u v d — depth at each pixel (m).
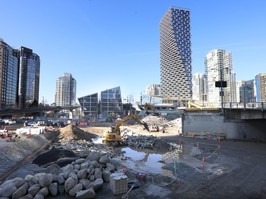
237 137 40.81
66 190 12.38
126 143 35.28
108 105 136.75
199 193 12.93
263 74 115.69
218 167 19.22
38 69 199.75
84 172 13.45
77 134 40.50
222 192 13.08
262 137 41.69
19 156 21.91
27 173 16.80
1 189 11.11
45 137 34.94
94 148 30.47
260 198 12.15
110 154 25.77
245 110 39.25
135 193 12.80
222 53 119.12
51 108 127.88
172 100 165.50
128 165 20.59
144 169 19.03
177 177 16.16
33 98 189.38
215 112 43.88
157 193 12.88
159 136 46.25
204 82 173.25
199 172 17.58
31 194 11.39
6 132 35.88
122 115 127.81
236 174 16.91
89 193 11.81
